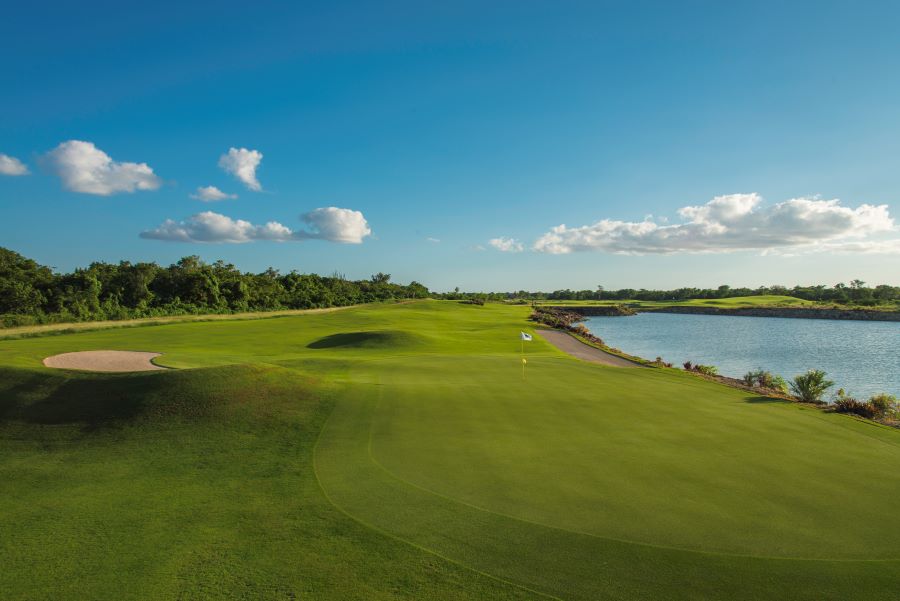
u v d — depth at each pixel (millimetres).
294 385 20281
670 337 84625
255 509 10602
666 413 18406
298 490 11555
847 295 182375
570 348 49312
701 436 15477
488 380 25109
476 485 11617
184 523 10047
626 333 93625
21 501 11266
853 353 61031
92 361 24281
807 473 12375
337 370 27484
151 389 18188
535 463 13039
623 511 10258
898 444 14945
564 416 17781
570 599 7508
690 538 9195
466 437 15281
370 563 8477
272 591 7738
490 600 7488
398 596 7594
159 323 60156
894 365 50844
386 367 29094
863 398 34125
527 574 8125
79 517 10391
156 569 8406
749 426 16750
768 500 10805
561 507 10453
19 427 16141
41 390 18406
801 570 8242
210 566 8461
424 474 12336
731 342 75750
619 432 15852
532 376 26781
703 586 7832
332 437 15383
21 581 8133
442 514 10180
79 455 14258
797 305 162000
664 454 13750
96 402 17609
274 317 77312
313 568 8352
